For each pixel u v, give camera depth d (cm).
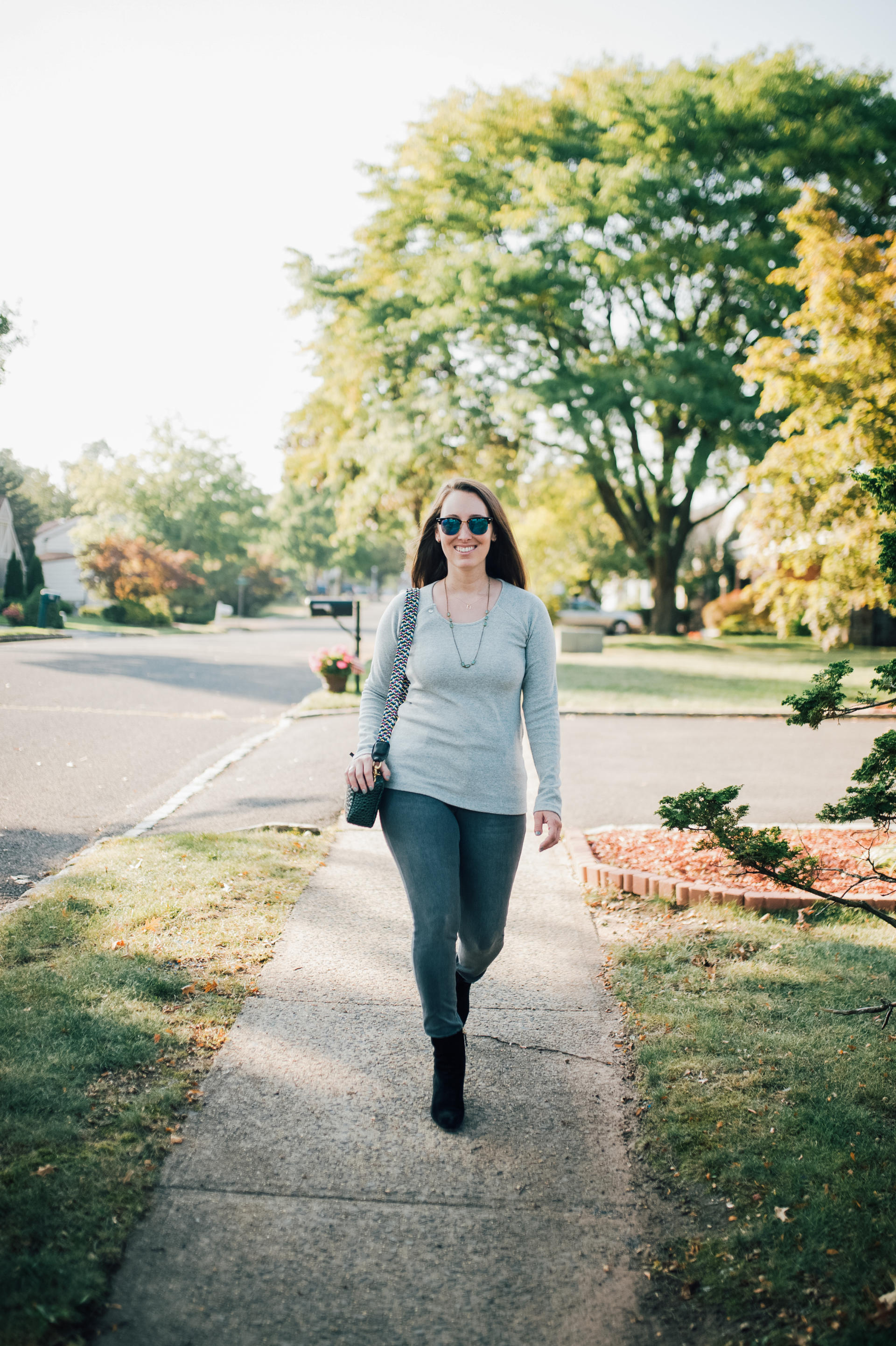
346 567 9444
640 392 2369
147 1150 253
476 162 2486
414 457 2478
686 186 2278
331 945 399
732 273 2417
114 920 408
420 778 275
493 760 276
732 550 4122
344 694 1362
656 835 583
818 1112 274
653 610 3406
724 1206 238
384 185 2564
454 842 272
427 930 264
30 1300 199
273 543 8381
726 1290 210
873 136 2297
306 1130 267
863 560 1059
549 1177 251
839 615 1143
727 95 2361
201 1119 270
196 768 829
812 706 304
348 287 2594
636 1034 328
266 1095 283
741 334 2678
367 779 277
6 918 406
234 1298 207
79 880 463
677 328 2727
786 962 385
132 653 2184
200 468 5997
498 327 2422
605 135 2406
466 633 283
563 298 2352
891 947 401
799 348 1352
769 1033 323
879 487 353
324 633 3734
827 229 1104
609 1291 212
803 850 304
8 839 568
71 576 5994
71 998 328
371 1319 203
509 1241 227
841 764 866
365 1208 237
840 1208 233
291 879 482
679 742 998
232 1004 337
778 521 1162
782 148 2320
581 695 1402
